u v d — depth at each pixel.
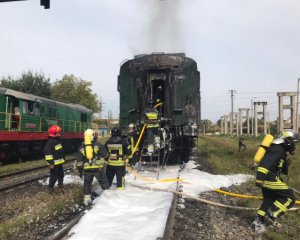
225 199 8.48
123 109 12.92
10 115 16.72
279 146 5.99
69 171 13.96
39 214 6.85
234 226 6.39
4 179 12.38
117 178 8.47
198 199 7.74
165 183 9.32
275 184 6.08
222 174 12.37
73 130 24.92
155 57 12.52
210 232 5.90
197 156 19.14
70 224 5.90
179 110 12.48
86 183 7.63
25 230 6.13
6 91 16.62
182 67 12.64
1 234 5.79
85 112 28.16
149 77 12.57
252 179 11.09
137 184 9.12
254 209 7.20
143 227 5.62
